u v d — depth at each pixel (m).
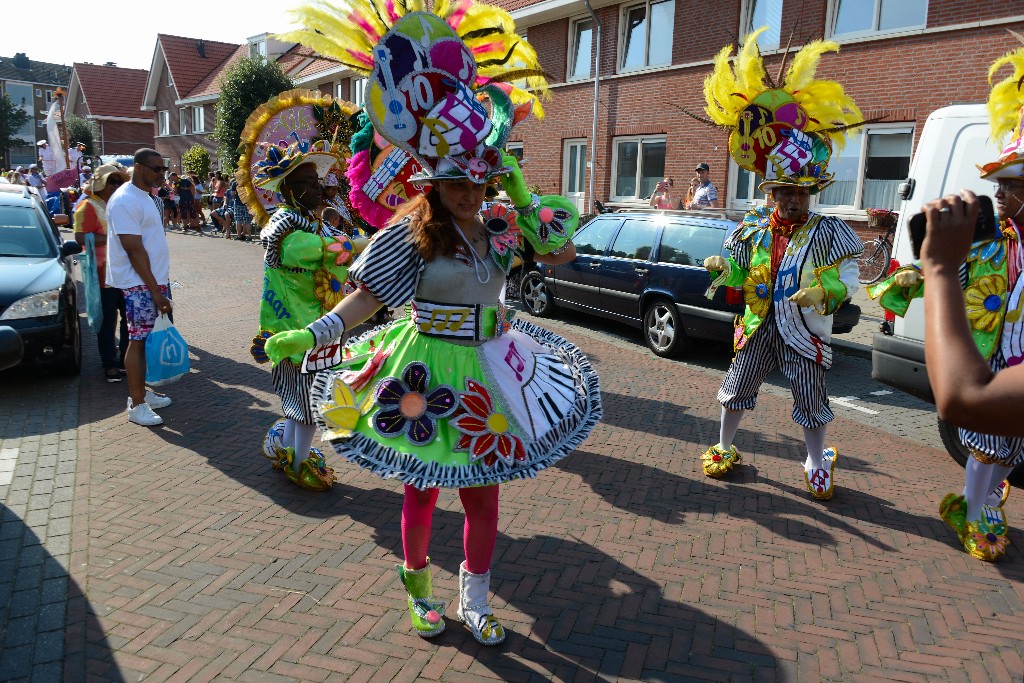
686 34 15.63
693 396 6.92
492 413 2.72
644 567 3.67
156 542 3.79
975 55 11.59
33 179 22.58
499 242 2.83
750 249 4.48
